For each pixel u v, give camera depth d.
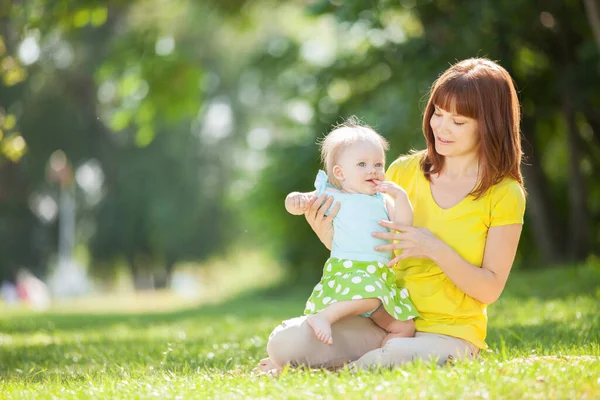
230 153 58.38
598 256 30.12
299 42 31.52
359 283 6.63
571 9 24.83
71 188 58.12
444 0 22.53
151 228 57.56
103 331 16.59
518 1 21.55
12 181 55.66
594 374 6.25
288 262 39.84
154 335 14.51
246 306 28.50
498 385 5.89
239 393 6.16
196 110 27.62
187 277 75.62
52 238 58.81
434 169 7.17
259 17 30.44
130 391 6.64
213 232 58.94
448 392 5.72
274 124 41.25
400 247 6.70
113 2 25.45
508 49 23.00
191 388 6.52
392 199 7.21
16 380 8.59
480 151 6.96
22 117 52.19
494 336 10.73
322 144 7.39
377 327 6.99
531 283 20.36
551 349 8.50
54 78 51.91
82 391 6.82
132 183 57.00
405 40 24.06
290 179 34.97
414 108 23.62
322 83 28.08
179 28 49.09
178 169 57.28
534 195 27.80
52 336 14.89
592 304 14.25
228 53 53.06
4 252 56.03
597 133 27.70
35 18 19.27
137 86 26.95
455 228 6.99
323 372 6.55
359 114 27.97
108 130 56.66
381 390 5.79
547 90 26.34
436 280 7.01
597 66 24.28
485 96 6.79
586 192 27.03
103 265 60.25
